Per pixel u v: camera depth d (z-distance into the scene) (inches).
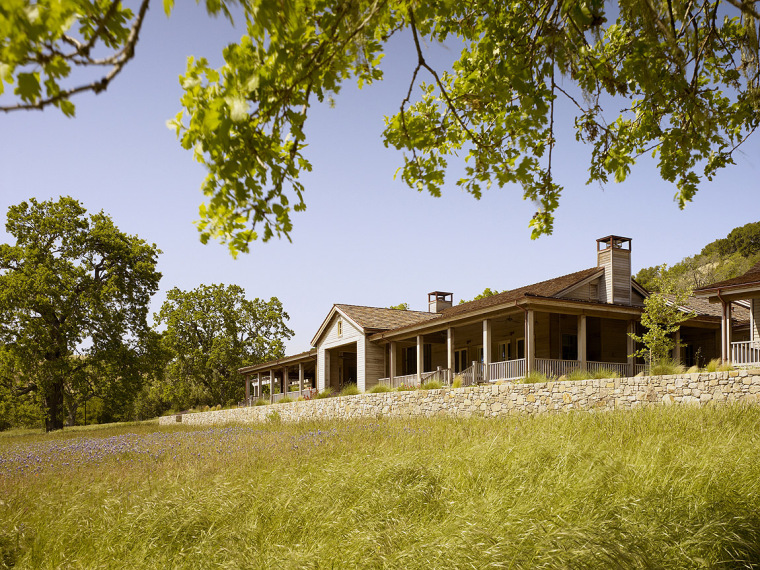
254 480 319.3
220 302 2082.9
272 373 1572.3
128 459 510.3
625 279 942.4
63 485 358.9
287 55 106.0
